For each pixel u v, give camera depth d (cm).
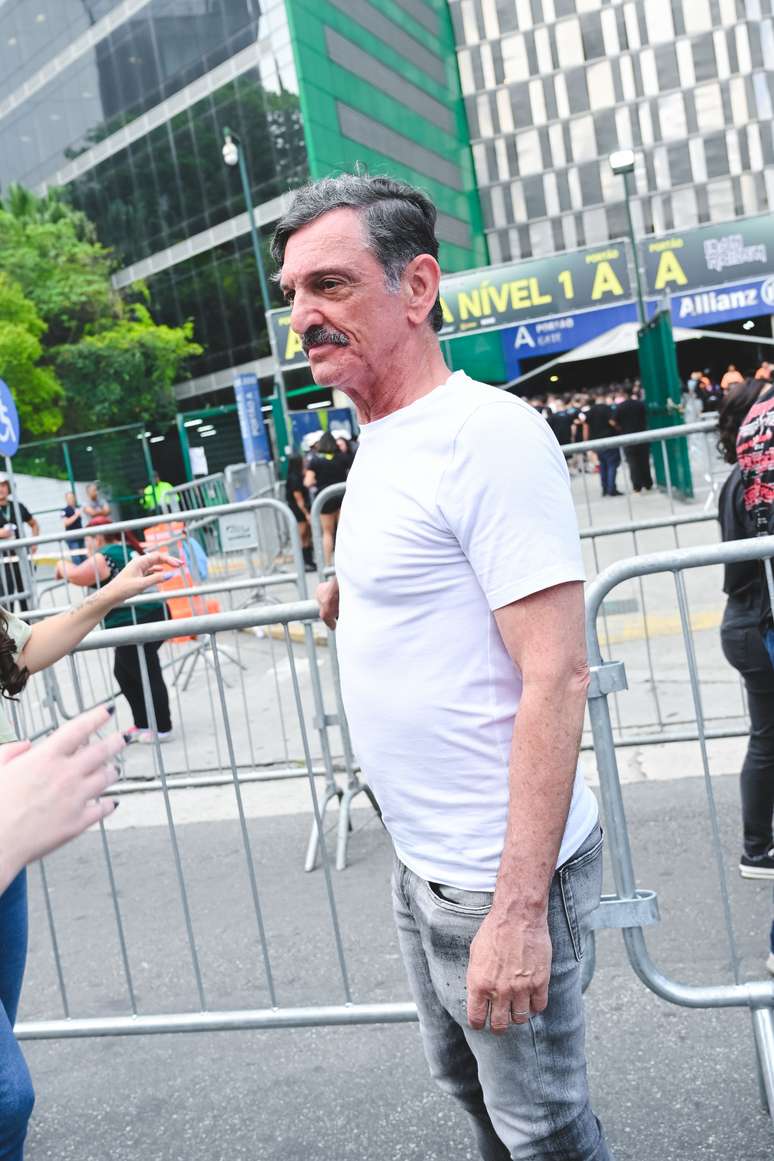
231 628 311
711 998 262
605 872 411
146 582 258
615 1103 270
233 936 395
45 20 4809
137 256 4738
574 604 160
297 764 589
